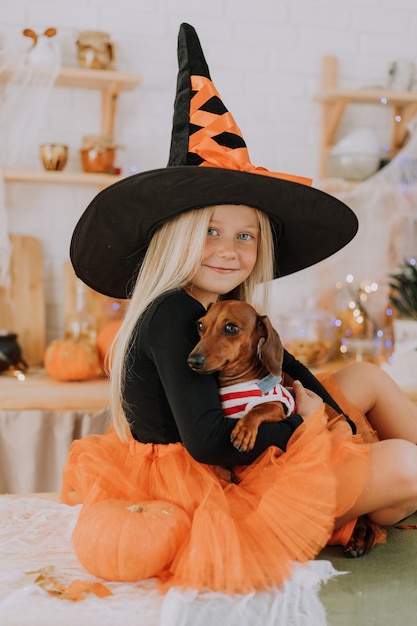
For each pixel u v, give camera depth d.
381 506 1.39
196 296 1.58
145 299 1.47
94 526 1.30
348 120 3.17
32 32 2.72
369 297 3.11
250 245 1.56
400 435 1.70
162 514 1.32
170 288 1.46
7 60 2.77
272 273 1.67
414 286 2.83
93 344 2.78
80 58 2.80
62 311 3.03
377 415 1.72
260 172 1.53
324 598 1.24
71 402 2.41
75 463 1.61
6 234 2.83
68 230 3.00
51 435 2.41
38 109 2.83
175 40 2.99
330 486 1.30
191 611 1.19
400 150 3.17
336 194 3.01
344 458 1.37
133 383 1.45
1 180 2.76
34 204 2.97
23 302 2.93
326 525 1.29
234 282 1.54
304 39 3.09
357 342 2.99
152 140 3.03
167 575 1.32
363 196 3.05
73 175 2.77
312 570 1.28
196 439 1.30
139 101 3.00
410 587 1.27
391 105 3.12
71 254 1.65
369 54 3.13
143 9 2.96
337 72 3.12
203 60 1.60
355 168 2.97
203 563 1.24
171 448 1.43
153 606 1.23
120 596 1.25
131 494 1.44
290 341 2.93
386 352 3.05
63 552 1.44
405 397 1.72
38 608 1.20
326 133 3.09
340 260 3.13
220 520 1.28
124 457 1.54
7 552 1.44
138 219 1.51
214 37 3.03
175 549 1.30
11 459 2.39
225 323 1.31
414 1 3.15
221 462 1.33
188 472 1.41
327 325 2.99
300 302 3.18
